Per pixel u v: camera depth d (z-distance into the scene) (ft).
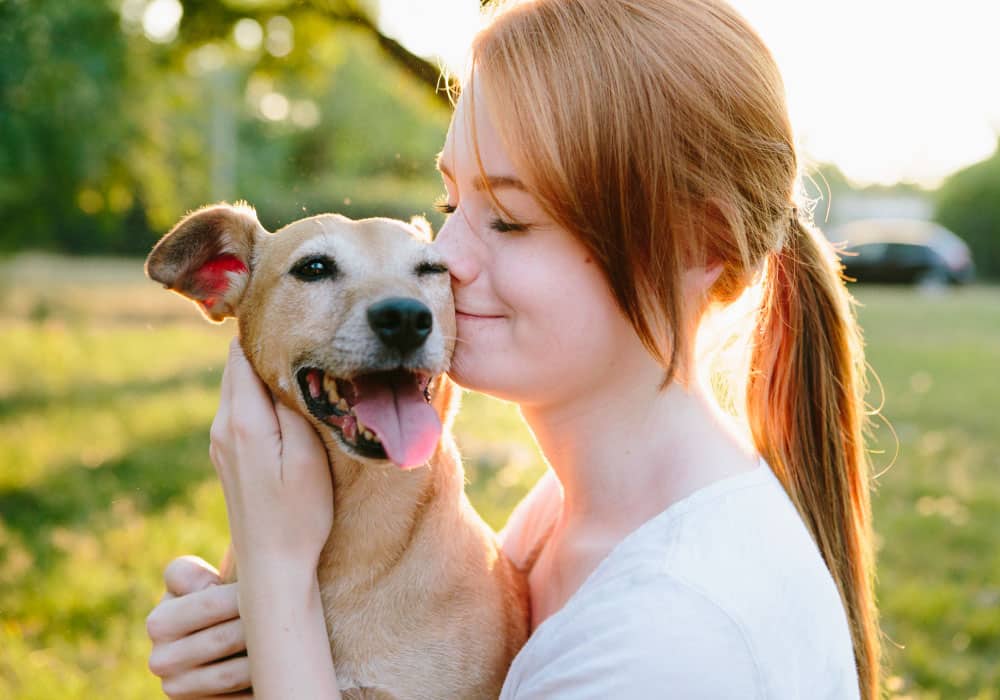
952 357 42.39
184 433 26.00
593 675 5.15
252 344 8.27
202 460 22.81
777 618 5.32
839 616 5.82
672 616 5.07
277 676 6.12
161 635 6.73
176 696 6.64
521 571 8.48
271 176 102.89
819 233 7.25
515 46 5.94
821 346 6.88
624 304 5.90
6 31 30.30
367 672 7.22
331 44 32.42
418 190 74.02
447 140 7.04
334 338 7.47
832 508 6.82
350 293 7.70
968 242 115.85
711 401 6.66
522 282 6.05
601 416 6.35
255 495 6.35
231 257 8.62
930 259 90.43
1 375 35.78
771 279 6.93
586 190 5.73
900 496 20.02
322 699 6.14
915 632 13.50
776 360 6.96
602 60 5.78
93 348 43.16
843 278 7.87
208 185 66.39
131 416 28.25
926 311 67.21
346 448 7.22
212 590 6.73
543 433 6.76
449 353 7.31
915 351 44.24
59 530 17.48
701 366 6.93
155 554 15.85
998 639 13.34
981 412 29.71
